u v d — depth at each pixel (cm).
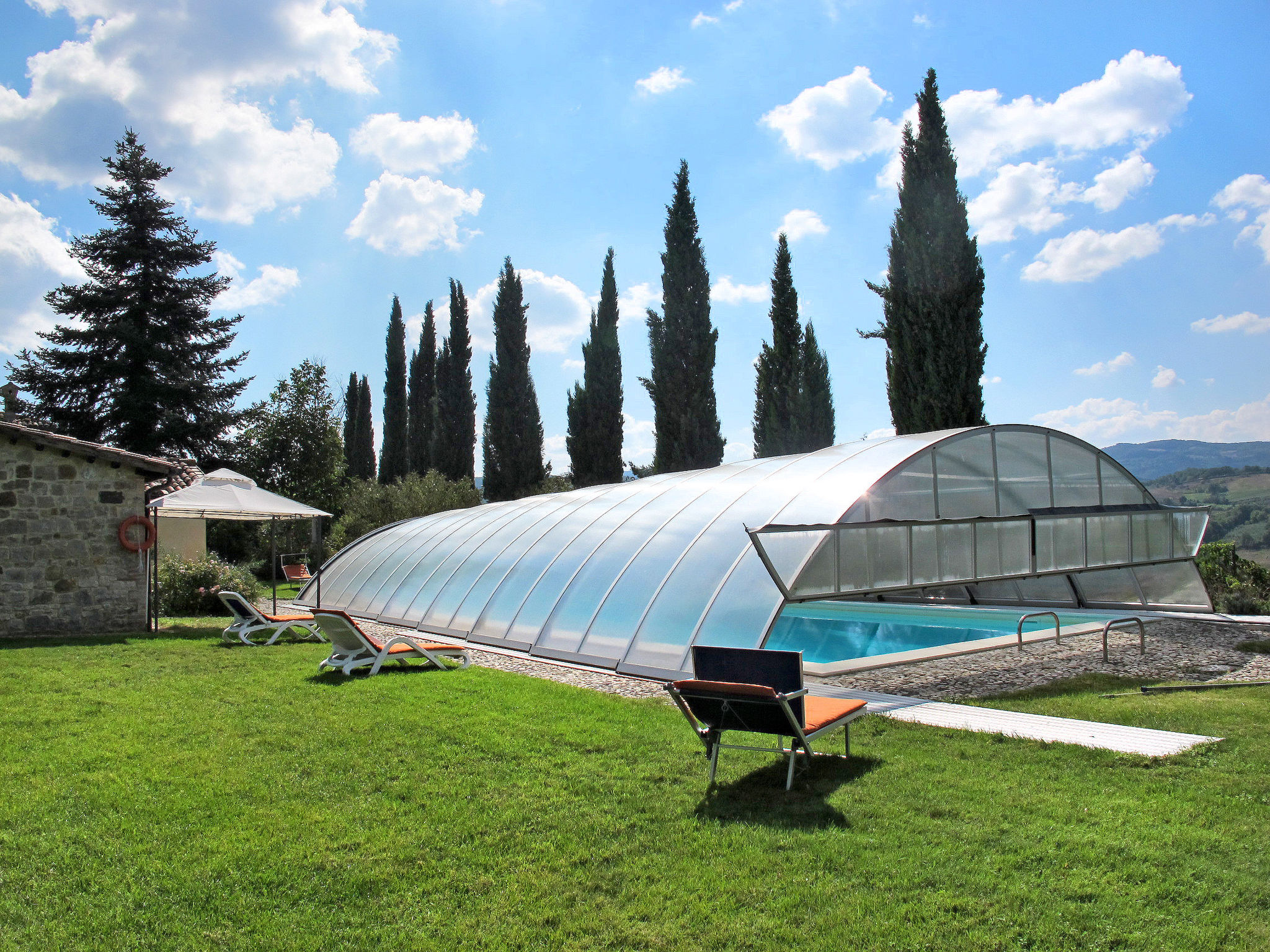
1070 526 1345
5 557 1523
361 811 559
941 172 2183
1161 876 443
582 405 3544
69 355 3400
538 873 463
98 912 421
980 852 481
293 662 1195
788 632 1628
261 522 3591
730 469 1577
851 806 558
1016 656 1177
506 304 3756
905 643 1495
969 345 2158
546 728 775
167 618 1891
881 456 1236
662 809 560
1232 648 1212
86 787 608
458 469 4262
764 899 431
